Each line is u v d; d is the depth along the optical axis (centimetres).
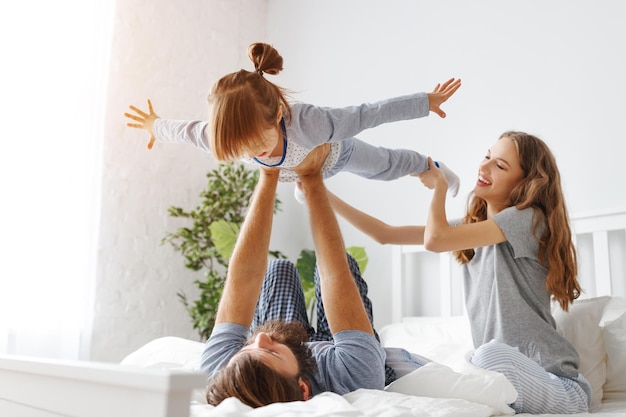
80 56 262
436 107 132
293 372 90
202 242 279
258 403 83
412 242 172
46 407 71
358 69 285
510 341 137
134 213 277
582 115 202
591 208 195
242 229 114
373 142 271
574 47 207
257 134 107
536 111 214
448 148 240
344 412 72
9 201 238
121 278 270
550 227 145
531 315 139
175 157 294
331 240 112
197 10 312
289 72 322
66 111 256
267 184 119
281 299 130
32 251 241
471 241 143
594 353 148
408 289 246
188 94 303
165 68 297
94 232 258
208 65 312
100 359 259
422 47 258
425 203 245
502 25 230
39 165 247
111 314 265
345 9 296
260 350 89
